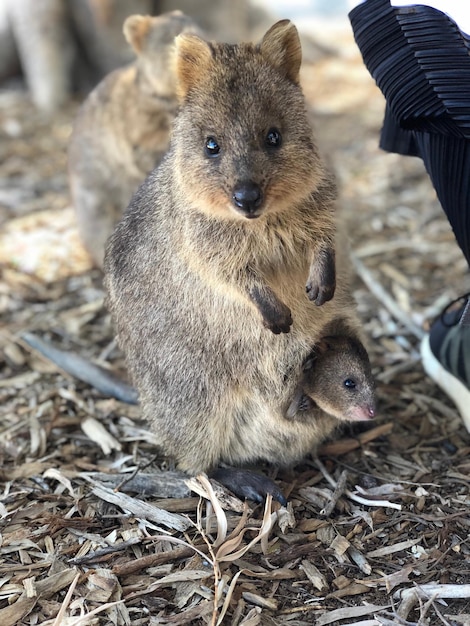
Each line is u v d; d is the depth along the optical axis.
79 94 1.40
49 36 1.35
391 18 0.46
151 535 0.48
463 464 0.53
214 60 0.47
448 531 0.47
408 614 0.42
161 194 0.51
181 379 0.51
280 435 0.52
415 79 0.45
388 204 0.95
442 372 0.59
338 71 1.41
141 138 0.81
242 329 0.50
